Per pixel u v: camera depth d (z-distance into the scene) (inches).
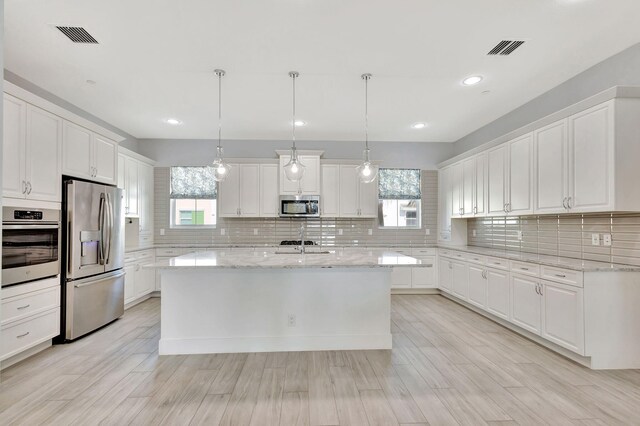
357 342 127.2
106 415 84.4
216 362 115.3
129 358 118.1
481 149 180.2
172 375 105.5
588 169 114.1
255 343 124.8
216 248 212.7
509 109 170.4
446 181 223.6
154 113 176.2
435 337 139.4
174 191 229.3
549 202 131.7
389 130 208.5
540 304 126.9
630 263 113.7
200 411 86.4
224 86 142.9
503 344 131.5
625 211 107.3
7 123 106.0
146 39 107.6
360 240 233.8
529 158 143.3
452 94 151.0
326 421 82.4
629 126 105.5
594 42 109.2
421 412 86.0
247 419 83.0
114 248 155.1
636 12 94.0
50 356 119.1
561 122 125.6
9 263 108.0
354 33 104.8
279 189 218.4
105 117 183.2
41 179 119.3
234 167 218.1
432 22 99.0
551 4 91.0
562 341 116.7
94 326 142.9
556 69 127.4
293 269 126.4
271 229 231.0
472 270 174.9
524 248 167.0
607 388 97.4
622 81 114.5
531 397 92.8
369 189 223.1
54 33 103.9
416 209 240.4
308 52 116.0
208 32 104.1
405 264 112.0
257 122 191.9
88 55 117.3
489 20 98.1
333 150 233.8
